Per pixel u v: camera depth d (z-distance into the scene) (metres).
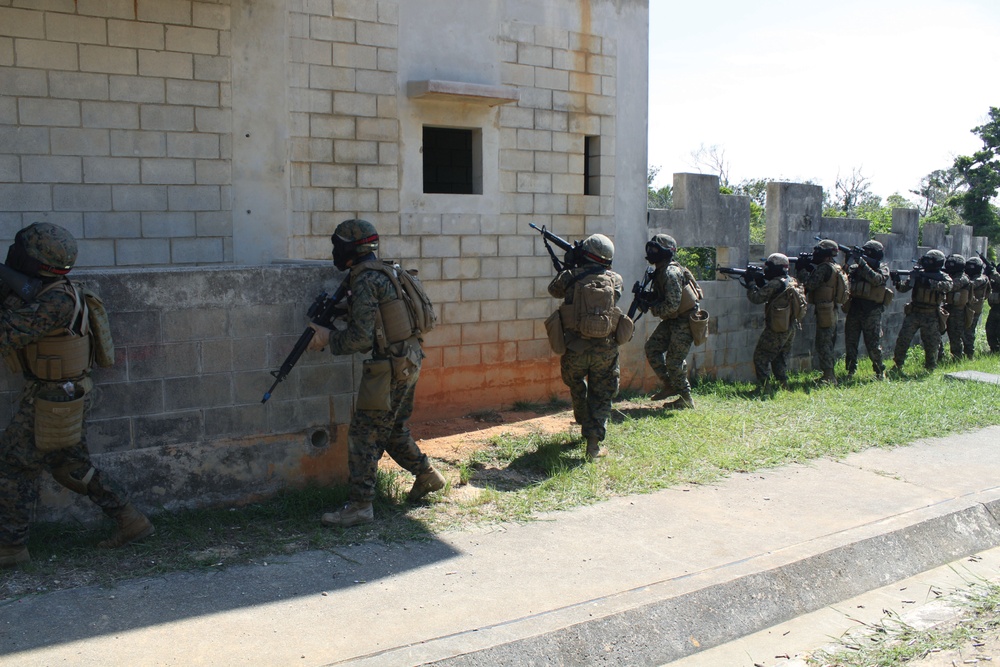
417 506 5.42
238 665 3.43
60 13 5.96
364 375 4.97
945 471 6.50
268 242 6.94
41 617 3.78
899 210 13.34
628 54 9.03
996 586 4.84
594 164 8.96
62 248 4.08
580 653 3.77
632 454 6.71
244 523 5.00
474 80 7.97
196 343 4.97
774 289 9.45
